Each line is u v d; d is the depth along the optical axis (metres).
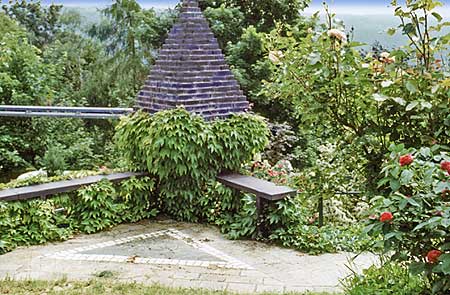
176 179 6.73
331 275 4.84
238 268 5.09
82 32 13.66
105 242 5.95
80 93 12.84
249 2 11.83
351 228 6.02
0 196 5.72
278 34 3.86
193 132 6.54
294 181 3.91
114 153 10.44
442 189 2.36
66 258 5.34
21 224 5.86
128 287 4.33
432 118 3.03
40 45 14.30
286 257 5.46
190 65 6.78
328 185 3.59
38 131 10.52
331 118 3.36
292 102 3.55
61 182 6.40
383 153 3.23
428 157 2.61
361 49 3.58
